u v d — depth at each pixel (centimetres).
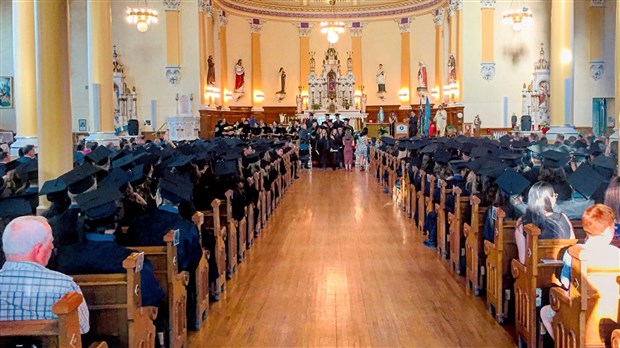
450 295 722
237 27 3069
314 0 3244
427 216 1034
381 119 3006
